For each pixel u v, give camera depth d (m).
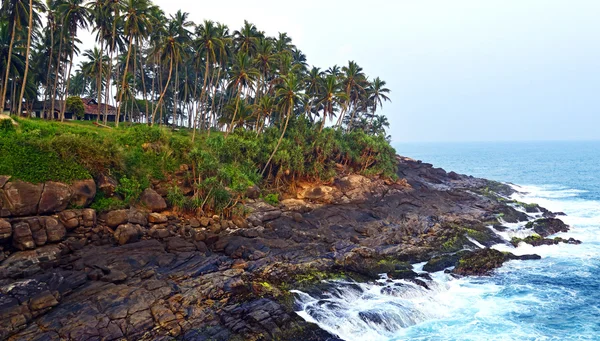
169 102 84.50
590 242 40.44
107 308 21.17
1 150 28.53
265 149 53.06
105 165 34.59
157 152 42.38
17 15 44.88
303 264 30.12
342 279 28.62
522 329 22.84
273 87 68.06
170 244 30.61
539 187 85.50
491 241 40.00
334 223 43.56
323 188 51.56
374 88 81.81
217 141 49.81
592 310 25.09
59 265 25.64
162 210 36.25
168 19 60.69
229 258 30.70
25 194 27.11
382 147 66.19
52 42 56.25
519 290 28.47
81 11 51.31
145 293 22.91
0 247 24.83
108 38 57.94
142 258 27.73
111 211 31.12
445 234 40.19
